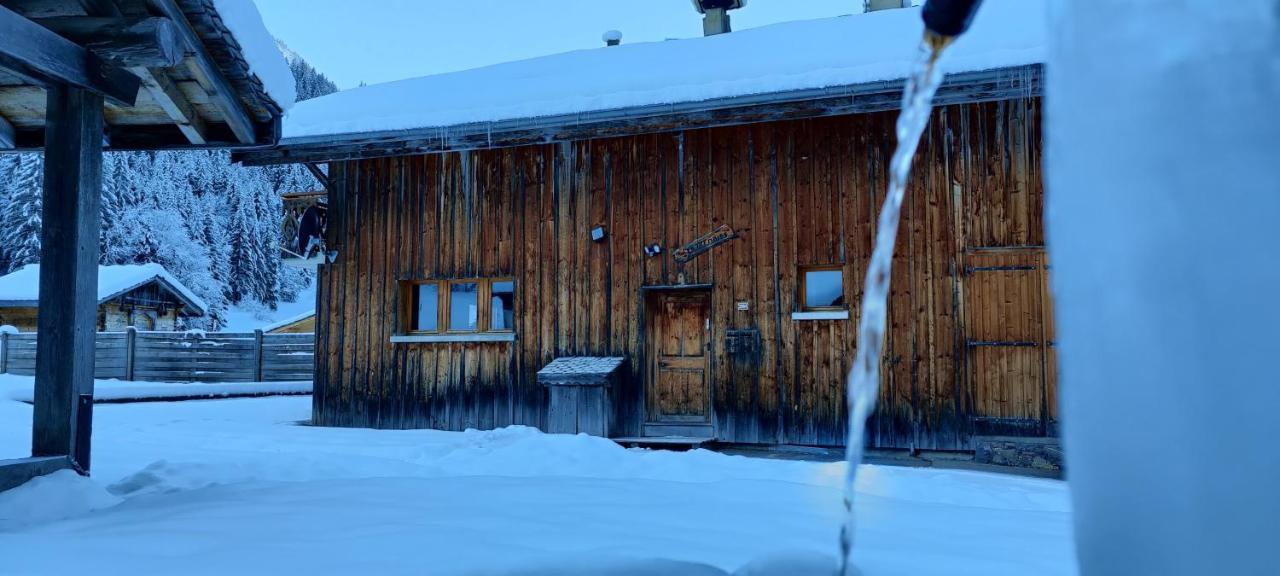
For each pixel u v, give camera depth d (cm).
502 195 995
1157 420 55
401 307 1035
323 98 1126
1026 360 793
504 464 579
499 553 244
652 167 934
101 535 277
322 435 895
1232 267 53
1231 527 51
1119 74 60
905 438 820
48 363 408
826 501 368
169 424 1046
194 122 499
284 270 5928
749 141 900
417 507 337
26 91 463
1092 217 61
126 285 2542
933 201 830
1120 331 58
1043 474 676
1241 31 56
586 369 882
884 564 239
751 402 873
